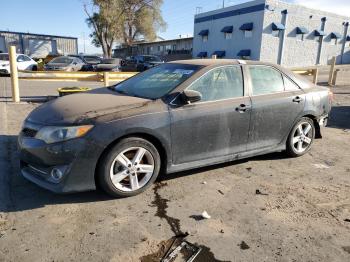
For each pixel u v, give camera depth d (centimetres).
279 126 504
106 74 1017
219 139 441
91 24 4759
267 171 484
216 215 355
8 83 1464
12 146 538
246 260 284
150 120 379
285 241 313
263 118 479
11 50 884
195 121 412
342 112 977
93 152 349
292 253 296
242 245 305
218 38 3800
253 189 422
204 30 3972
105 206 363
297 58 3556
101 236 309
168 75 455
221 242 308
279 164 515
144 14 4881
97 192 393
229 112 441
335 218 358
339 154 578
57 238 303
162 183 427
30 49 4253
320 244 310
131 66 2739
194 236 316
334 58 1645
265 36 3250
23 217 335
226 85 452
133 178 382
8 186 399
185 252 292
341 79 1959
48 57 3155
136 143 375
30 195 379
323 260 288
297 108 520
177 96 407
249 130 469
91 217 340
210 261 281
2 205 355
